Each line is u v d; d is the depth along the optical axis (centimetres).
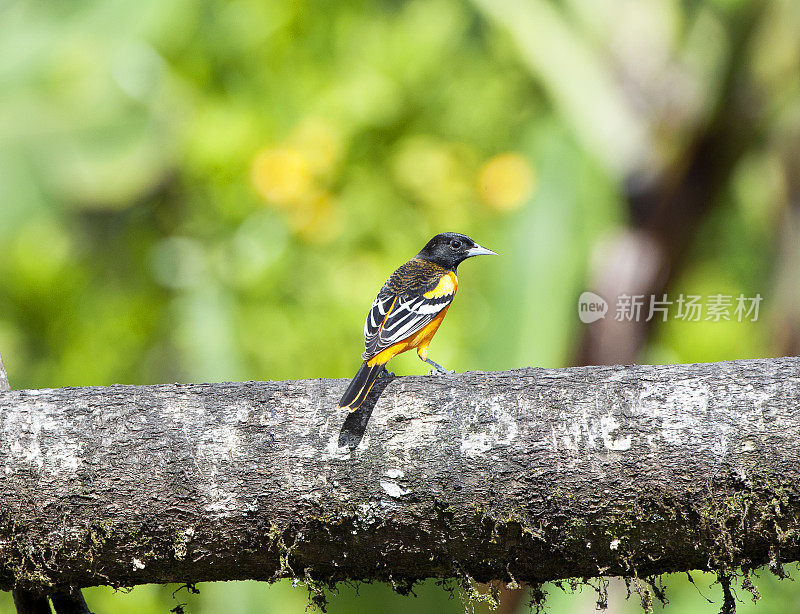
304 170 1181
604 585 596
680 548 543
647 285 1041
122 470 550
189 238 1237
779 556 537
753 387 542
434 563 563
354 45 1262
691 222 1034
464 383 566
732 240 1252
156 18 1222
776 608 1004
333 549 558
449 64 1288
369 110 1209
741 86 1003
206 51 1274
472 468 543
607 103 1055
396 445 548
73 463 551
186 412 562
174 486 548
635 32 1061
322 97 1219
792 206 1214
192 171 1216
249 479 548
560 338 1041
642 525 538
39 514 550
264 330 1175
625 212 1052
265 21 1260
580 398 550
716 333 1212
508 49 1276
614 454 538
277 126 1227
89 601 1082
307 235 1197
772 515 527
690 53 1043
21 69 1204
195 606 1066
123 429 556
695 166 1029
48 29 1218
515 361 1030
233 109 1238
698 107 1025
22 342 1225
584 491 538
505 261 1073
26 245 1204
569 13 1098
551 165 1087
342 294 1181
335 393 568
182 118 1251
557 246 1060
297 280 1199
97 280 1266
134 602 1066
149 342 1259
